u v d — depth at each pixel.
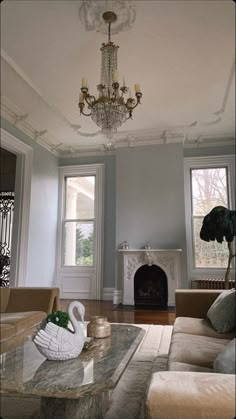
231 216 4.77
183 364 1.50
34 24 3.12
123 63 3.78
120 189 6.16
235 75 3.98
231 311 2.16
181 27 3.19
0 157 6.96
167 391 0.88
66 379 1.34
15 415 1.67
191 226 6.15
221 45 3.46
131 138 6.13
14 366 1.51
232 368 1.06
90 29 3.19
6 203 7.09
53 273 6.39
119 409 1.75
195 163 6.30
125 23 3.11
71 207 6.76
